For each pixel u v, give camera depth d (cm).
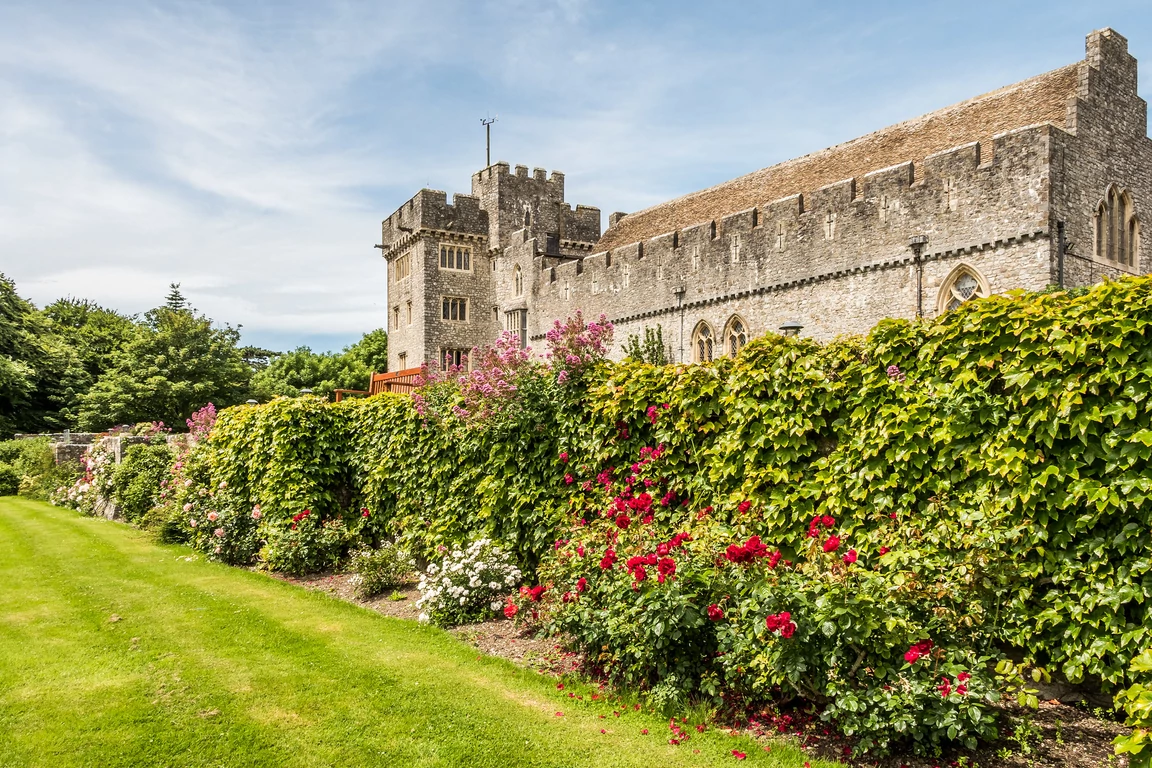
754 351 660
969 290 1758
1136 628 446
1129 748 378
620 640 568
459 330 3628
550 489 833
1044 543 492
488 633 734
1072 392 474
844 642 457
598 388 787
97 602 862
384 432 1145
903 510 555
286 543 1049
